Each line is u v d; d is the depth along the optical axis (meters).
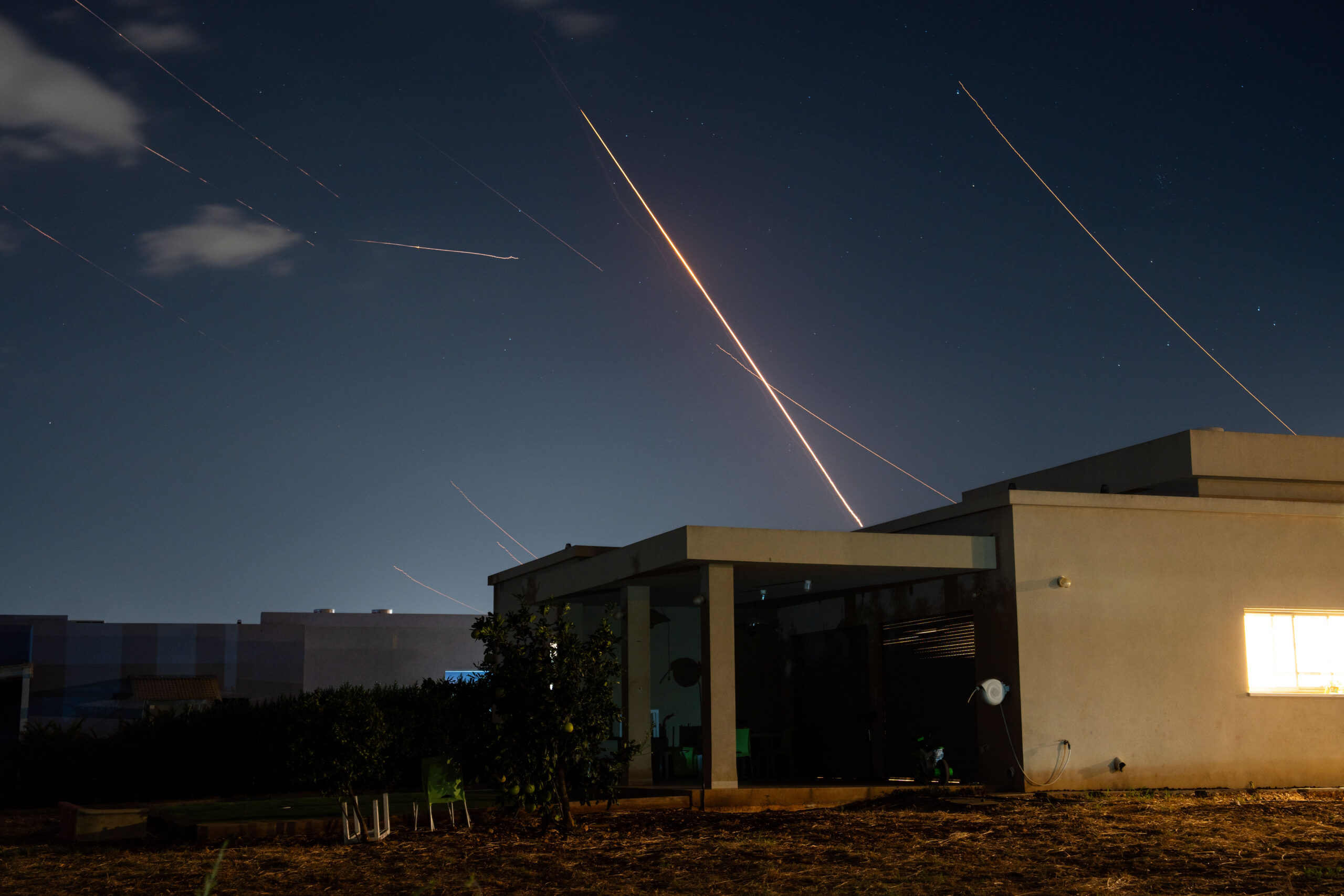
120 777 17.03
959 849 9.86
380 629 35.81
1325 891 7.86
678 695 18.30
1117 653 13.73
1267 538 14.66
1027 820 11.34
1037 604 13.54
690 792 12.88
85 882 9.20
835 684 17.39
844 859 9.48
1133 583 13.97
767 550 13.14
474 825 11.87
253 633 33.12
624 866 9.37
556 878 8.95
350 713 11.07
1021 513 13.72
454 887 8.66
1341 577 14.84
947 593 14.84
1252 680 14.31
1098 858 9.31
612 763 11.33
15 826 13.84
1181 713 13.84
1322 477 15.78
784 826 11.37
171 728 17.66
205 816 12.61
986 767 13.84
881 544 13.52
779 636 18.97
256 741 17.31
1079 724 13.45
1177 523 14.30
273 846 10.88
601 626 11.52
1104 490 16.81
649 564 13.91
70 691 30.31
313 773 10.85
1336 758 14.27
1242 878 8.39
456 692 11.34
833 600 17.61
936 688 15.22
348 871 9.41
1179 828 10.77
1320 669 14.61
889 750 16.09
